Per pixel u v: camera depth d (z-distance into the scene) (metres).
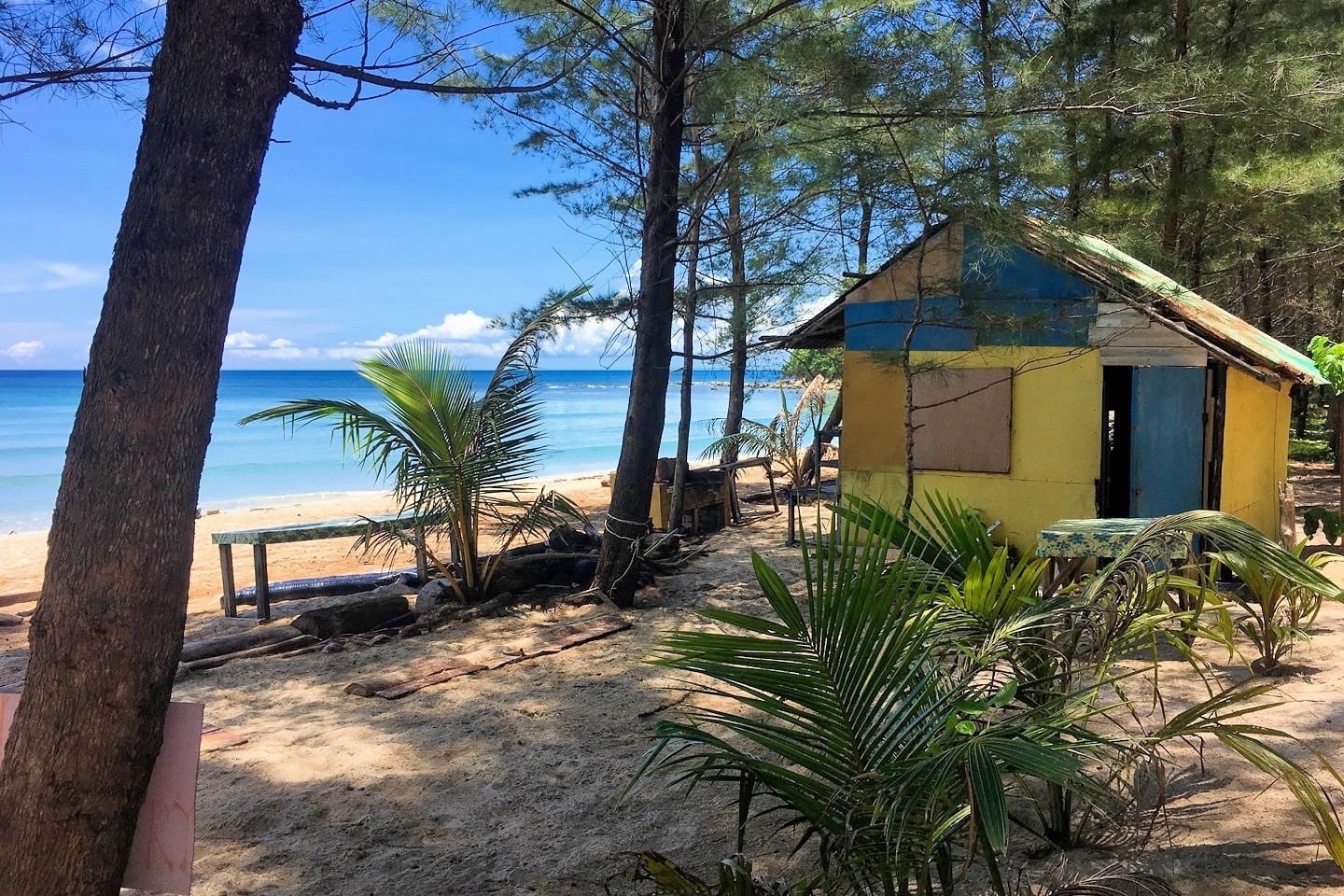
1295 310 18.59
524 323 8.10
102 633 2.40
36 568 11.95
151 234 2.42
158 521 2.43
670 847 3.77
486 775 4.59
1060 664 2.88
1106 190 13.66
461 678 6.20
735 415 15.02
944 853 2.38
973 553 3.28
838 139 7.19
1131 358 7.62
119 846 2.49
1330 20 13.36
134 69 3.37
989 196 6.76
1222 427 7.58
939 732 2.46
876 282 8.90
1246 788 3.92
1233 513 7.91
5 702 2.59
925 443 8.77
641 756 4.77
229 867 3.72
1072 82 7.84
